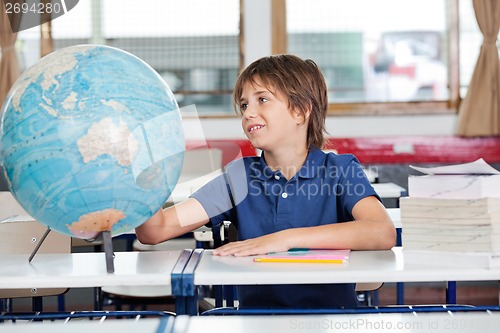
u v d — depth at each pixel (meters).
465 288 4.58
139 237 1.71
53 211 1.28
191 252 1.61
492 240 1.36
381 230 1.60
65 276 1.34
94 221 1.31
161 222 1.69
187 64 5.31
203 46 5.30
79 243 3.10
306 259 1.43
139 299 2.95
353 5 5.27
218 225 1.88
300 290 1.68
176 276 1.32
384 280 1.32
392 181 5.07
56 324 1.06
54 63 1.27
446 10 5.21
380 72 5.29
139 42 5.30
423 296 4.47
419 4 5.23
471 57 5.20
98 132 1.22
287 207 1.73
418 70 5.26
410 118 5.20
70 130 1.21
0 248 2.15
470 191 1.39
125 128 1.24
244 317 1.11
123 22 5.28
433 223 1.42
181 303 1.33
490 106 4.96
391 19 5.26
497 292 4.56
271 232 1.74
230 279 1.31
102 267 1.43
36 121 1.22
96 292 2.89
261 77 1.69
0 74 5.01
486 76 4.97
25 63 5.21
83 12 5.24
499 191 1.40
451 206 1.40
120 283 1.33
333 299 1.68
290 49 5.31
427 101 5.23
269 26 5.28
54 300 4.36
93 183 1.24
